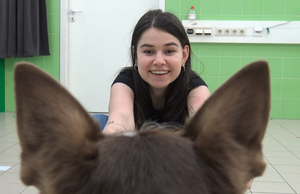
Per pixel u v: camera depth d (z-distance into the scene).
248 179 0.73
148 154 0.63
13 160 3.23
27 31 5.23
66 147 0.66
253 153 0.74
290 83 5.40
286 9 5.23
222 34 5.23
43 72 0.70
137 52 1.80
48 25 5.51
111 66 5.62
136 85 1.91
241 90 0.73
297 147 3.81
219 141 0.69
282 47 5.32
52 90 0.70
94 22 5.54
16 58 5.73
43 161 0.68
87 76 5.66
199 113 0.74
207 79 5.40
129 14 5.50
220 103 0.73
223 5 5.26
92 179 0.62
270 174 2.98
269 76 0.73
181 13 5.32
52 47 5.55
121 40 5.55
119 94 1.81
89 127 0.72
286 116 5.48
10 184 2.68
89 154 0.66
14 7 5.28
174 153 0.64
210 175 0.66
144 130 0.75
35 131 0.70
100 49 5.59
